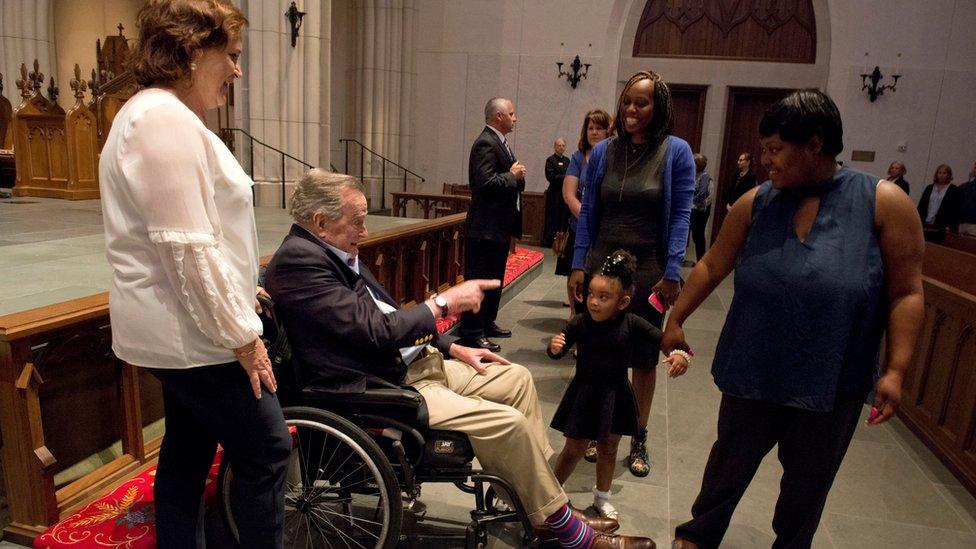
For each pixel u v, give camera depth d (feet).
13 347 6.00
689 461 9.92
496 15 35.14
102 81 25.04
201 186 4.51
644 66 34.58
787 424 6.03
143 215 4.42
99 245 14.07
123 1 35.68
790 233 5.56
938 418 10.59
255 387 4.89
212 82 4.89
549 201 28.63
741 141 35.19
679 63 34.30
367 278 7.73
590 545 6.78
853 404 5.68
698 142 35.42
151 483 6.97
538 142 35.68
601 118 13.93
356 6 35.55
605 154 9.10
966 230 18.88
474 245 14.20
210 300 4.44
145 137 4.34
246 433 5.22
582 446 7.88
